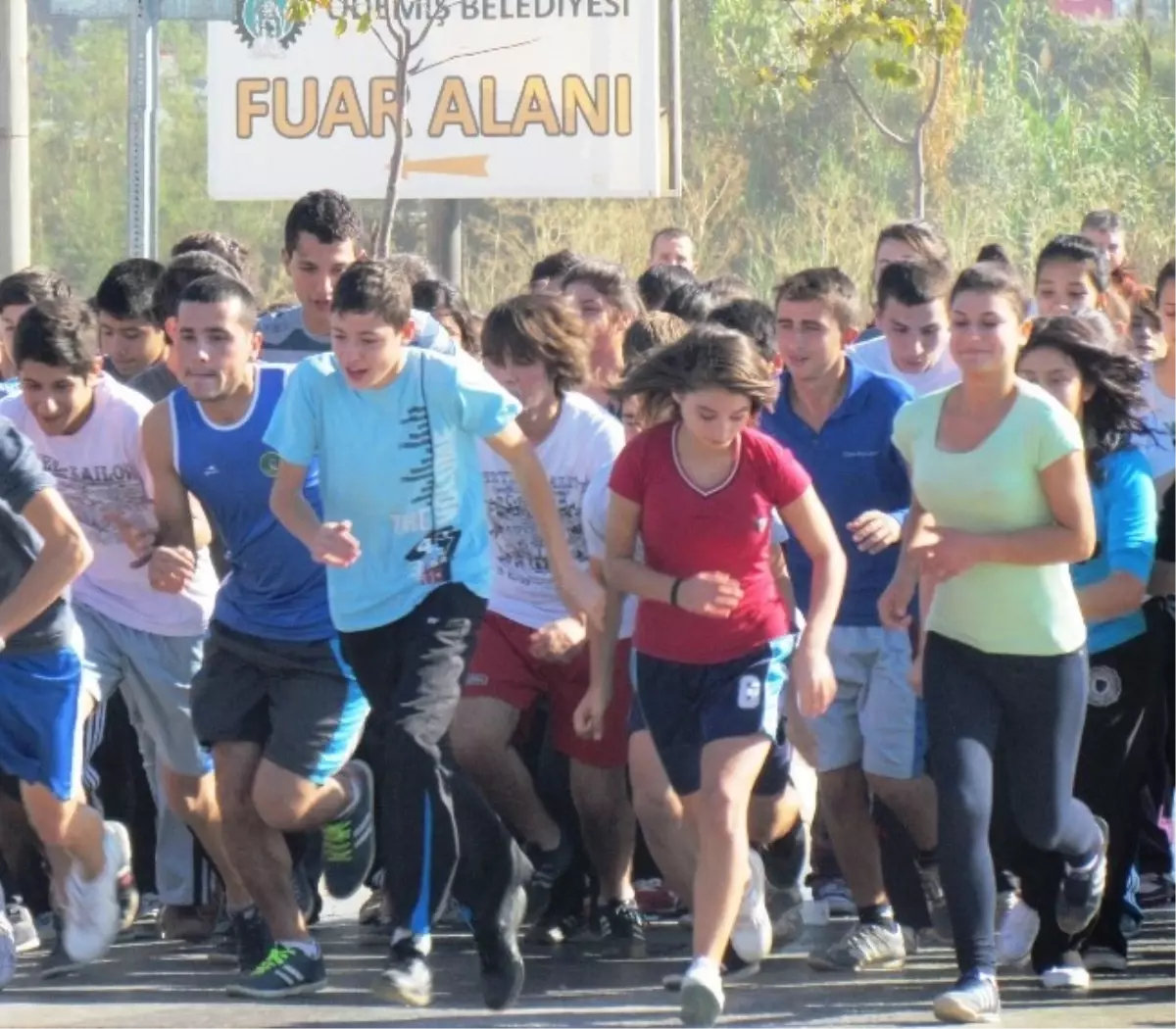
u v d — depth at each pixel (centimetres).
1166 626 2295
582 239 7362
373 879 2428
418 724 1948
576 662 2261
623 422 2386
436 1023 1997
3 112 3759
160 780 2338
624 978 2192
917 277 2364
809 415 2225
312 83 5481
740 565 1967
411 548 1992
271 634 2089
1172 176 7706
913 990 2131
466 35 5500
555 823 2322
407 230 7706
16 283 2570
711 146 7675
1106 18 8925
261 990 2100
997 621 1966
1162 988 2136
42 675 2109
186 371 2080
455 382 1977
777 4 7869
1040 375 2086
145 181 3866
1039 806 2009
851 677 2212
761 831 2220
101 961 2298
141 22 3822
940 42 5003
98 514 2255
